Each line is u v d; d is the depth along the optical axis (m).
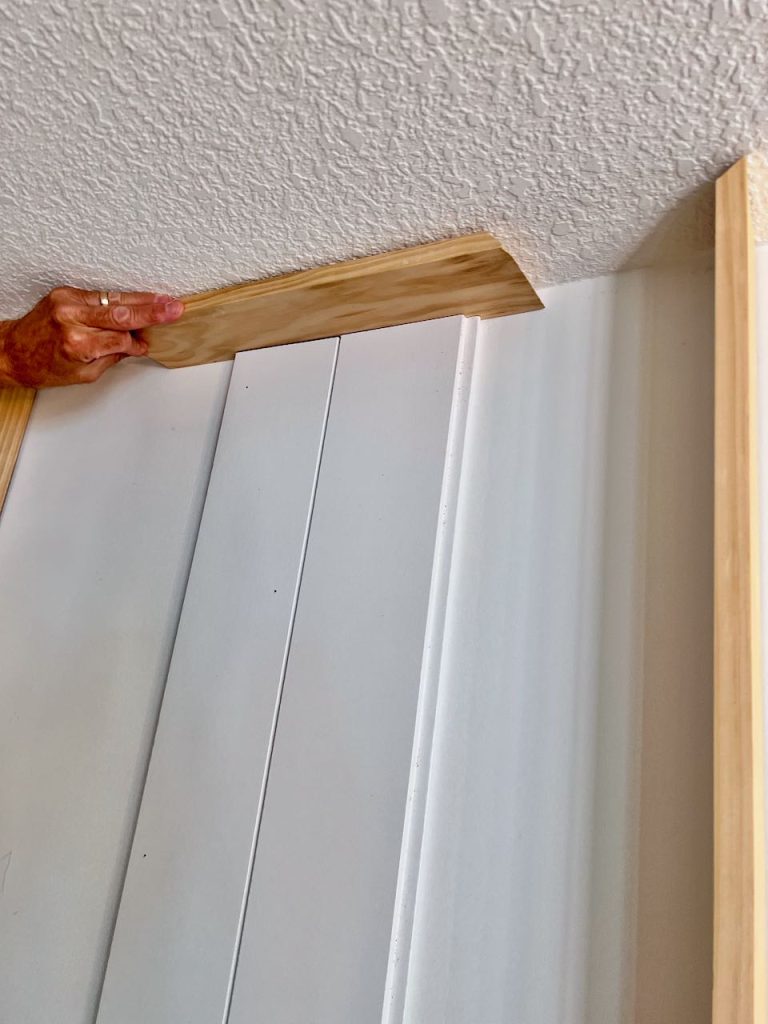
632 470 0.71
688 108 0.58
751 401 0.59
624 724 0.64
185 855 0.76
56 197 0.76
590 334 0.77
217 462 0.92
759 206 0.67
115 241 0.82
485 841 0.65
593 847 0.62
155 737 0.83
